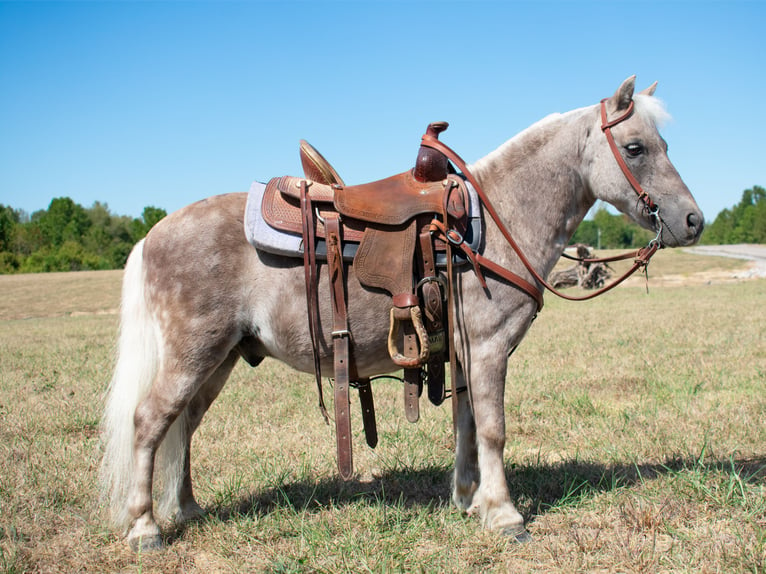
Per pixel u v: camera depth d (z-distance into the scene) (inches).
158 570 130.0
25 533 143.6
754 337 404.8
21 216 4409.5
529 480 170.7
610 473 174.7
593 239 3211.1
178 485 151.3
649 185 142.3
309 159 145.3
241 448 204.7
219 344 139.1
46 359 387.9
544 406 249.6
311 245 135.5
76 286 1449.3
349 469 134.8
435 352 140.6
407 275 135.3
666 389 265.4
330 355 140.3
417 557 130.6
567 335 438.9
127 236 3388.3
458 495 153.6
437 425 224.1
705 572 120.0
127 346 141.5
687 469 167.0
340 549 133.3
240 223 141.5
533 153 147.6
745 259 1716.3
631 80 140.6
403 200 139.0
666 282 1114.1
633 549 129.4
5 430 221.8
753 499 147.3
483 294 137.8
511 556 131.0
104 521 148.1
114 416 138.9
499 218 141.9
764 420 215.8
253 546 138.6
